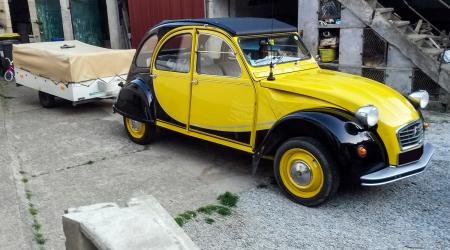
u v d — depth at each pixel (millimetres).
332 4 9094
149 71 6012
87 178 5332
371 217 4199
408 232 3928
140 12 12609
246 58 4820
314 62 5629
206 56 5180
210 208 4430
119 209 2051
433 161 5469
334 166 4152
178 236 1864
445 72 7512
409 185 4863
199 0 10906
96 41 15547
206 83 5176
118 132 7258
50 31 15609
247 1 11648
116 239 1771
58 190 4992
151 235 1810
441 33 9039
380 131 4172
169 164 5738
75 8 14758
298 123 4418
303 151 4316
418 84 8070
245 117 4871
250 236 3922
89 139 6906
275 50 5191
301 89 4449
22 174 5484
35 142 6812
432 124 6883
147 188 4992
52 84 8328
